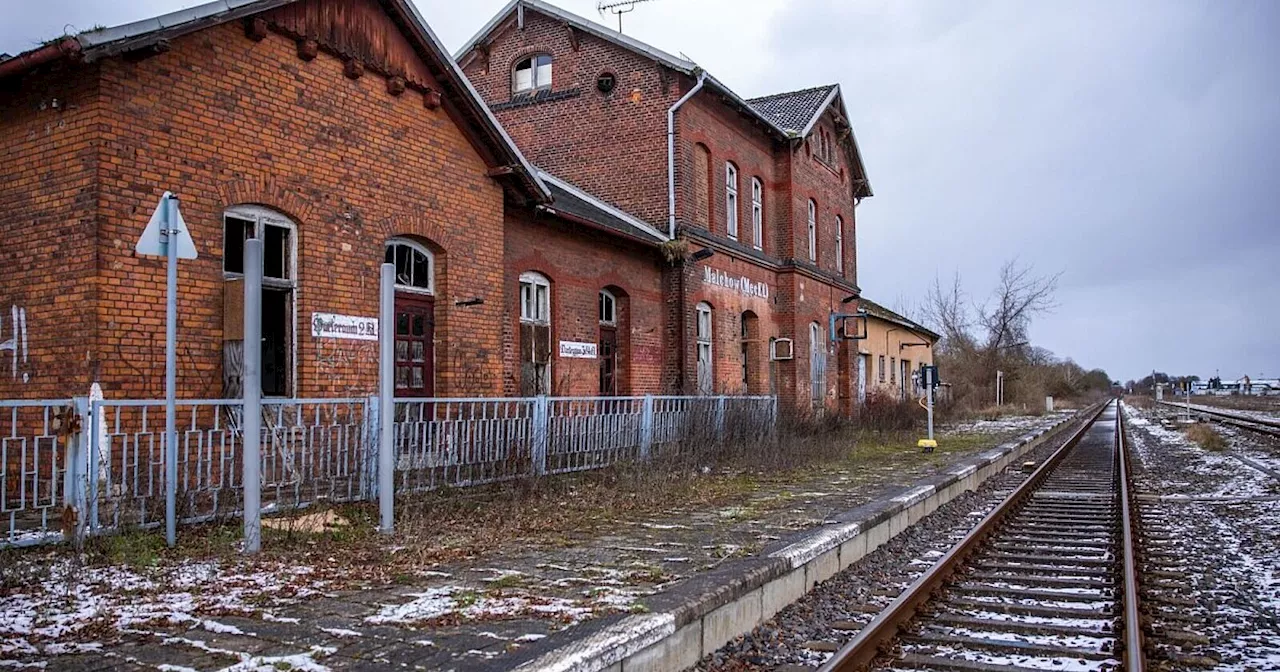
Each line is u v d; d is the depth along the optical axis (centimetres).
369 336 1130
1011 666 546
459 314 1277
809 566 746
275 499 877
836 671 511
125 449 740
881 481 1309
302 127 1058
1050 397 6019
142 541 725
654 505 1051
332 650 475
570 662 433
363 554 735
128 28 866
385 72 1160
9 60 867
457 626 522
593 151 2091
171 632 511
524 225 1528
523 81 2234
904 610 648
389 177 1173
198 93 949
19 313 909
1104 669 544
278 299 1062
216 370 955
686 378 1919
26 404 699
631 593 596
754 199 2392
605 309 1839
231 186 978
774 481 1323
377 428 955
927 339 4462
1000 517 1120
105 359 859
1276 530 1077
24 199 912
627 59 2059
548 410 1197
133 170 888
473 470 1064
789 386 2461
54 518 797
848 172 3062
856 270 3131
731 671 545
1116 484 1560
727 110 2220
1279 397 8150
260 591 607
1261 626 659
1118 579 797
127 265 880
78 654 470
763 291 2405
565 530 880
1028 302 5875
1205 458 2114
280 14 1027
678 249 1912
